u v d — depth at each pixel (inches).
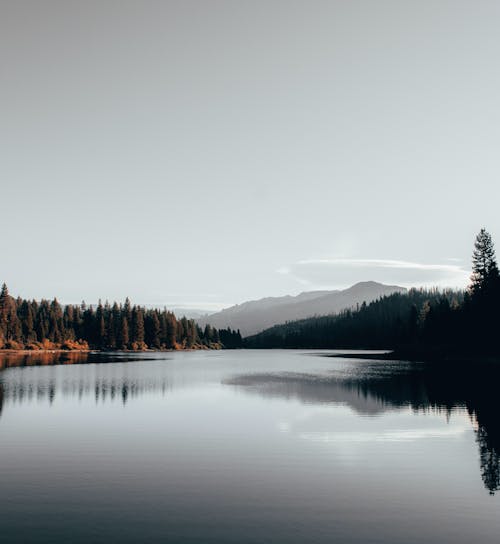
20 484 671.8
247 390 1838.1
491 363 3462.1
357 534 510.9
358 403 1462.8
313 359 5231.3
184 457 820.0
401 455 832.9
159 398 1583.4
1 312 6264.8
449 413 1263.5
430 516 561.9
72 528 522.0
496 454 837.2
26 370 2849.4
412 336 5935.0
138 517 553.3
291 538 499.2
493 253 3855.8
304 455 833.5
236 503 600.1
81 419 1179.9
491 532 518.3
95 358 4761.3
